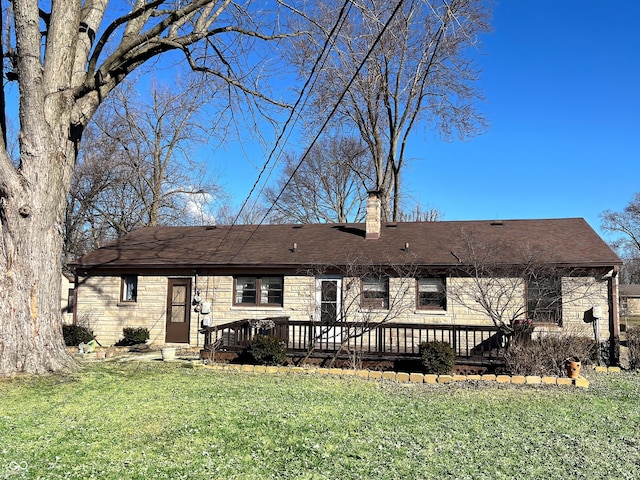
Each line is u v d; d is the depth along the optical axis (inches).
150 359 508.1
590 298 549.0
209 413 284.8
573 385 397.4
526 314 515.2
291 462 211.3
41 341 374.3
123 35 421.1
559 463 216.8
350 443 238.5
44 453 213.2
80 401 304.8
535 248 589.9
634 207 2210.9
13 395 311.9
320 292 630.5
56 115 380.8
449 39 869.2
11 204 365.7
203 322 545.3
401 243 666.8
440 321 585.6
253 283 658.8
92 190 1229.7
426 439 247.4
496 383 403.9
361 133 1079.6
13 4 360.8
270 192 1734.7
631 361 496.7
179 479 189.6
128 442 231.0
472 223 727.1
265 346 464.8
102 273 697.6
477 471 205.3
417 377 415.8
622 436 259.3
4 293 363.3
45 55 385.4
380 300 614.2
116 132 1163.3
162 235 792.3
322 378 414.3
